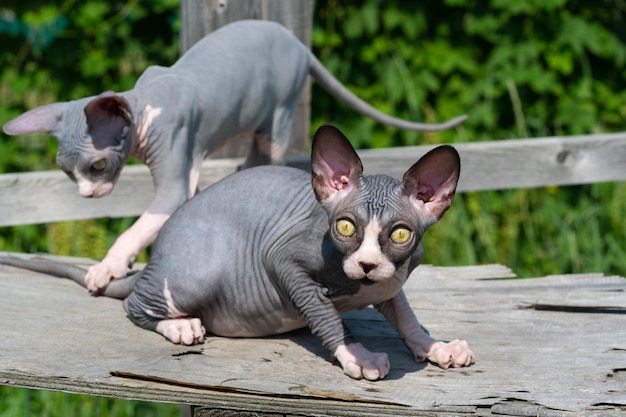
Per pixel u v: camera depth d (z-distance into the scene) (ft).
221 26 17.02
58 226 20.72
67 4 24.04
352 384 10.98
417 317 13.12
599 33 26.05
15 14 24.36
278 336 12.35
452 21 25.93
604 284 14.30
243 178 12.04
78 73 24.25
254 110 15.17
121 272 13.53
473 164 18.83
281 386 10.85
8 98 24.47
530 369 11.38
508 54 25.39
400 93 24.98
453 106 25.57
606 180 19.39
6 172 23.91
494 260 21.91
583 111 25.89
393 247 10.05
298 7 17.31
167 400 10.89
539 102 26.08
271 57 15.42
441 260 21.31
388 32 25.34
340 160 10.37
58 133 13.35
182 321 12.09
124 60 24.22
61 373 11.10
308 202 11.31
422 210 10.37
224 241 11.84
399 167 18.12
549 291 13.99
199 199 12.21
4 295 13.51
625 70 26.78
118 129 13.28
